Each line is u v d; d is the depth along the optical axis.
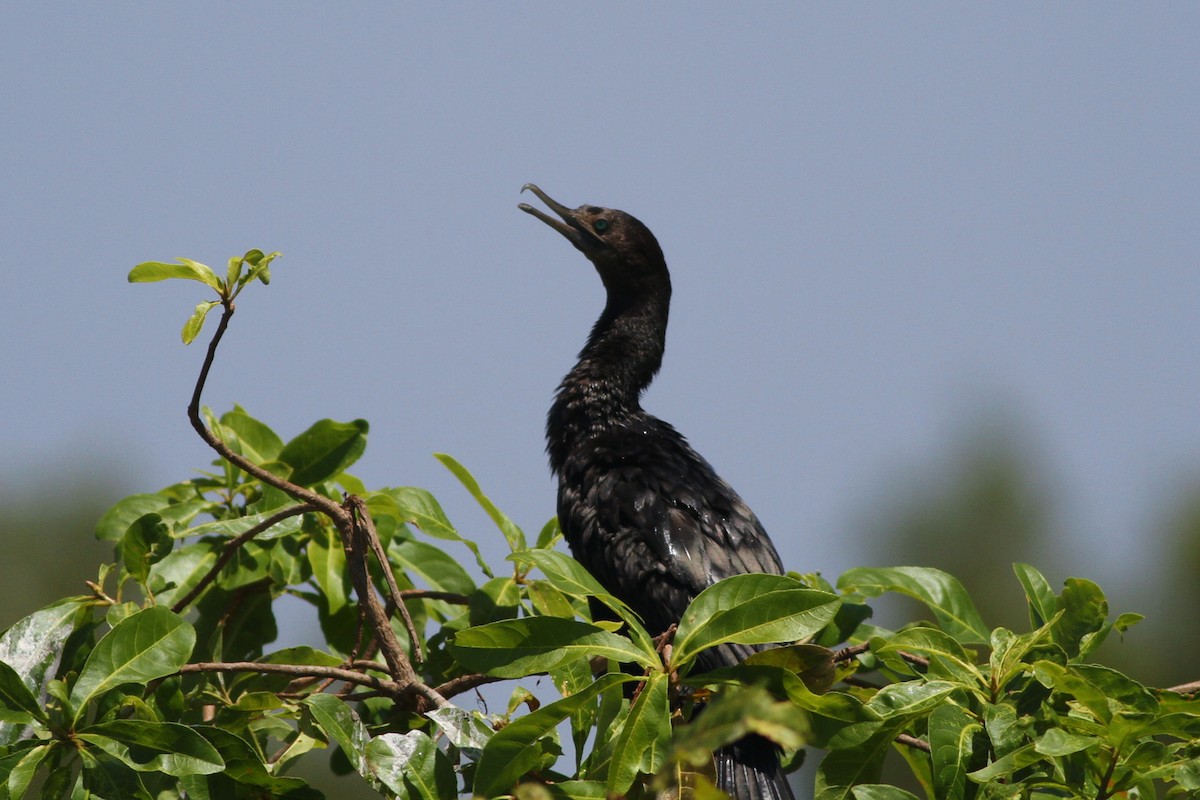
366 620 9.89
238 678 8.87
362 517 8.36
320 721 6.84
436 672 9.54
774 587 6.71
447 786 6.75
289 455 9.67
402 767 6.74
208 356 7.77
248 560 9.54
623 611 7.02
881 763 6.96
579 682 7.23
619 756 6.28
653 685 6.42
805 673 6.78
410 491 9.73
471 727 7.07
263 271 7.66
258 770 7.14
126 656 7.01
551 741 6.83
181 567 9.32
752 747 8.74
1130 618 7.85
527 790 4.79
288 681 8.95
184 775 6.84
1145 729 6.50
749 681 6.70
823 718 6.81
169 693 7.82
